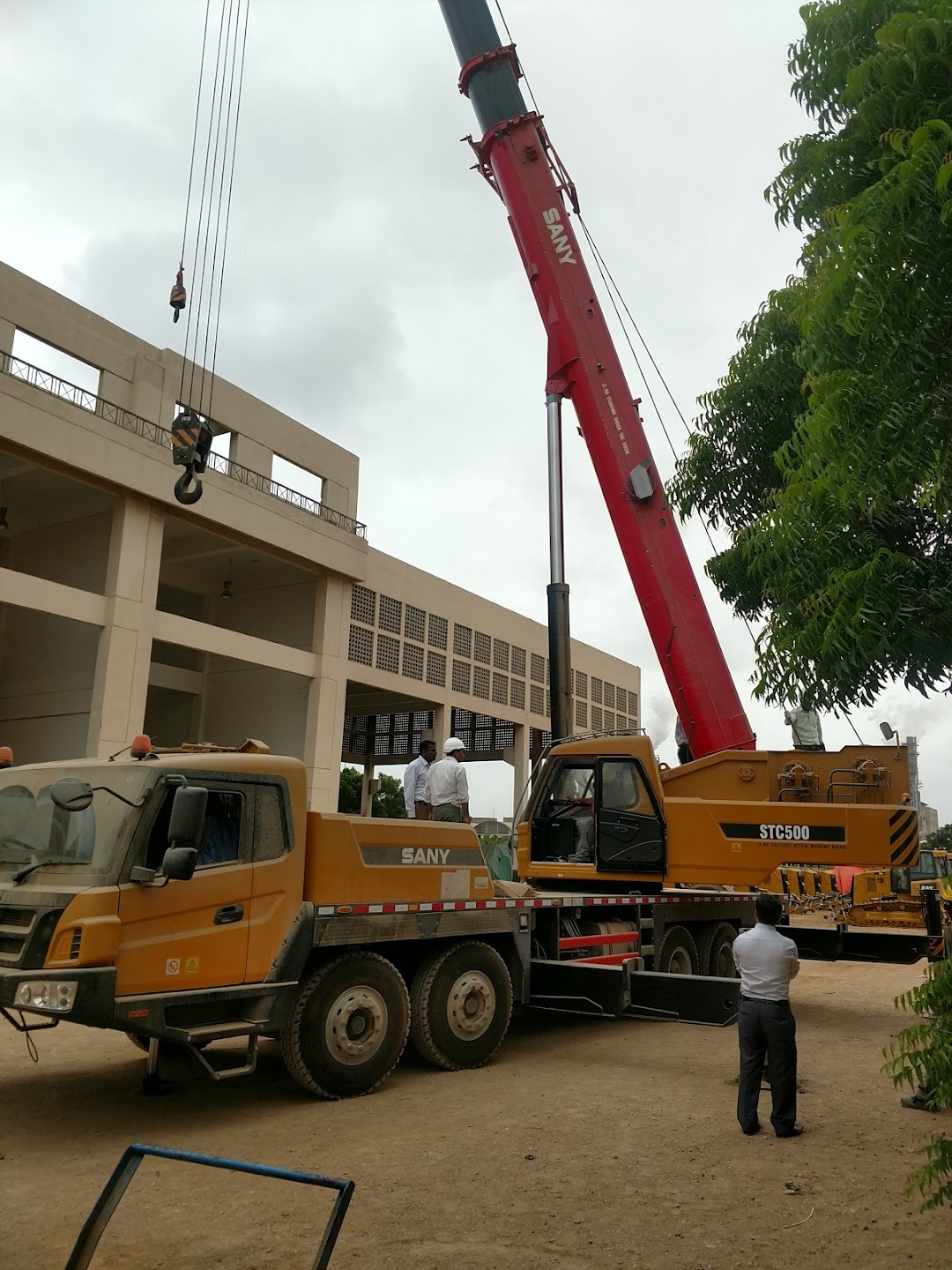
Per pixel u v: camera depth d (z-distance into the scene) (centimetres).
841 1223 459
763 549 494
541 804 1173
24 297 2489
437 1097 721
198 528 2897
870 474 319
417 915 789
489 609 4172
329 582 3294
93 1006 575
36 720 2869
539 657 4500
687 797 1071
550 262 1238
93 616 2559
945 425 306
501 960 867
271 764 713
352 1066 721
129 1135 617
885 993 1313
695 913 1197
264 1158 564
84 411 2500
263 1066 827
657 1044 956
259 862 687
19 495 2847
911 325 301
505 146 1273
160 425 2756
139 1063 832
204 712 3506
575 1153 573
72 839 634
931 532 447
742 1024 628
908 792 1028
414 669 3691
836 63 484
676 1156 567
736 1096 723
